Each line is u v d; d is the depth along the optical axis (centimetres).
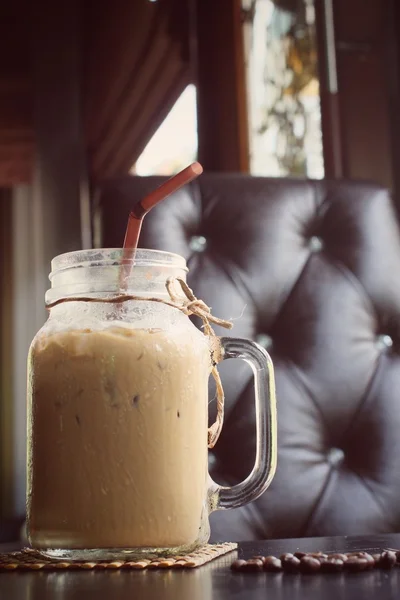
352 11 204
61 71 513
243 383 116
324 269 124
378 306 125
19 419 730
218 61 266
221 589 48
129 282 62
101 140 559
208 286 119
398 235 128
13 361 740
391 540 72
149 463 58
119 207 116
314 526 117
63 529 58
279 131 227
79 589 48
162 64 418
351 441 121
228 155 257
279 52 228
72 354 59
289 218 124
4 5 505
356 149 200
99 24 503
